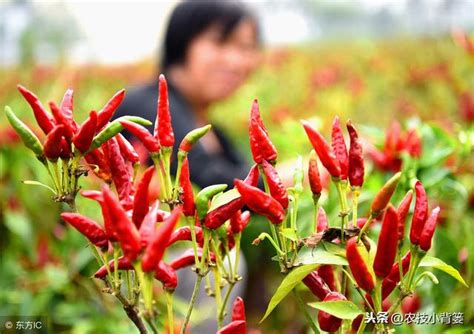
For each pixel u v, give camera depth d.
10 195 3.48
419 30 23.42
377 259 1.34
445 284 2.14
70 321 3.03
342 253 1.42
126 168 1.53
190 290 2.97
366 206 2.41
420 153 2.35
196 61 4.32
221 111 7.00
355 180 1.46
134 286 1.46
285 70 10.17
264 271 4.32
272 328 3.78
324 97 6.93
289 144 3.13
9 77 10.88
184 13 4.26
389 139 2.40
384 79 8.81
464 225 2.50
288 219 2.28
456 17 24.33
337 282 1.61
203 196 1.43
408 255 1.47
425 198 1.41
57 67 10.52
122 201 1.46
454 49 10.00
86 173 1.42
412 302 2.02
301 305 1.52
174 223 1.23
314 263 1.40
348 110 6.75
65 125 1.40
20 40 21.14
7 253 3.49
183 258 1.61
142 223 1.28
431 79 7.06
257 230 3.35
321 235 1.43
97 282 2.92
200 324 2.64
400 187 2.31
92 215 2.95
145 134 1.46
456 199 2.70
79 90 8.72
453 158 2.82
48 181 3.46
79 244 3.13
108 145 1.48
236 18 4.28
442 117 5.38
